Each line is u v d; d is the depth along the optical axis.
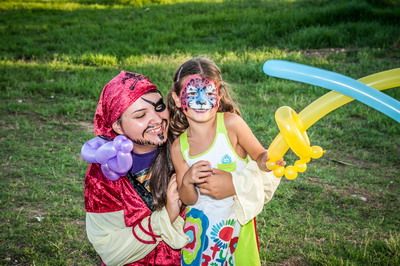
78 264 4.09
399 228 4.55
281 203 4.93
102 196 2.90
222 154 2.93
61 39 10.79
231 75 8.35
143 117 2.86
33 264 4.04
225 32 10.96
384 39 9.70
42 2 15.10
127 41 10.49
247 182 2.84
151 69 8.47
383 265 4.02
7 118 6.89
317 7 12.18
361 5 11.16
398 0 11.75
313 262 4.08
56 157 5.79
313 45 9.84
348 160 5.80
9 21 12.48
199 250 2.94
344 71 8.36
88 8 14.16
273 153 2.81
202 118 2.87
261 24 10.88
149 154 2.96
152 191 2.93
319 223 4.61
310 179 5.39
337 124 6.64
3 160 5.73
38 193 5.05
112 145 2.76
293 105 7.10
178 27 11.24
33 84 7.92
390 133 6.38
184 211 2.96
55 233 4.45
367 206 4.90
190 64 2.94
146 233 2.87
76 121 6.84
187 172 2.80
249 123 6.52
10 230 4.43
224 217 2.93
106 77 8.27
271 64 2.72
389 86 2.76
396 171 5.55
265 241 4.34
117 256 2.89
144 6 14.05
